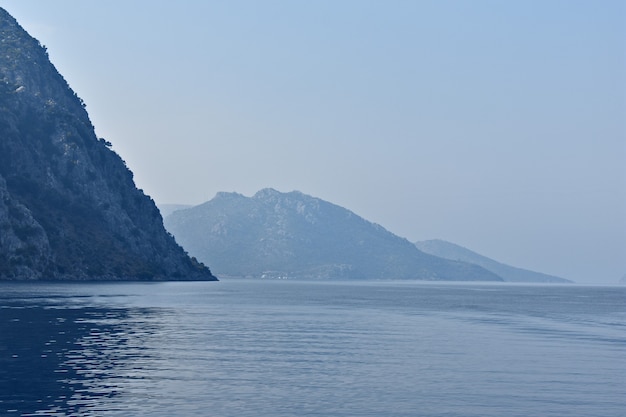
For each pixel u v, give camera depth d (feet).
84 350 253.85
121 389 185.06
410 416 163.12
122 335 306.14
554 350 282.97
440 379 209.26
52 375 202.28
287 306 582.35
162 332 324.19
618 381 208.74
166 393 181.68
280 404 172.55
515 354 268.21
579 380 209.97
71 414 158.10
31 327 325.83
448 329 374.84
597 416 165.37
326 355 258.57
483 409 170.60
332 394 185.26
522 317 488.44
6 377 198.08
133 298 590.55
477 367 233.14
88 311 428.15
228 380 201.67
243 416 160.25
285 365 231.91
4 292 609.42
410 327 385.50
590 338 334.24
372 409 169.17
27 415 156.56
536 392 191.11
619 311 583.17
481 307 623.77
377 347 286.05
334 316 467.52
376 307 595.47
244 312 483.51
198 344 282.36
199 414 160.97
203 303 571.28
